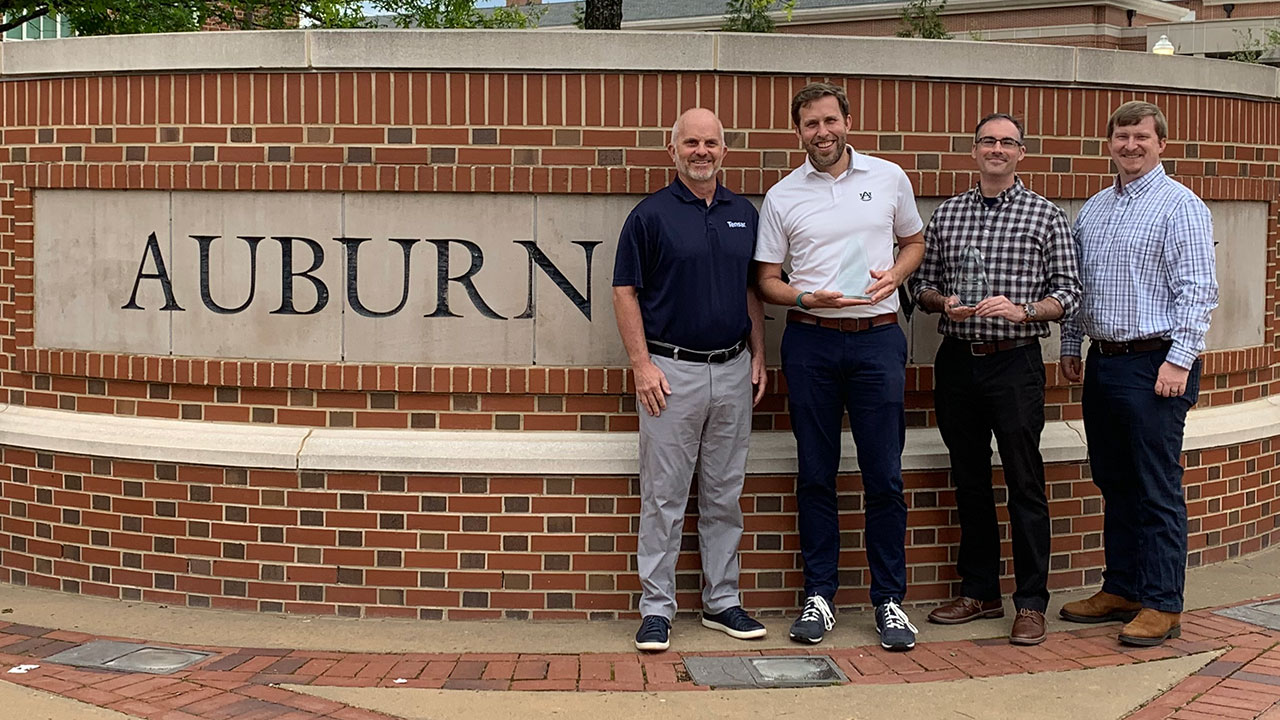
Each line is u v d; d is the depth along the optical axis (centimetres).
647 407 491
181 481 549
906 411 554
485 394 533
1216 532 620
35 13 1216
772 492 538
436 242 530
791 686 453
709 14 3167
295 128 530
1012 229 498
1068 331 538
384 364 534
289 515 538
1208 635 510
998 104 550
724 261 485
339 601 538
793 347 504
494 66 517
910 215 506
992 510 528
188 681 455
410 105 523
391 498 531
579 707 430
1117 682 456
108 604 557
